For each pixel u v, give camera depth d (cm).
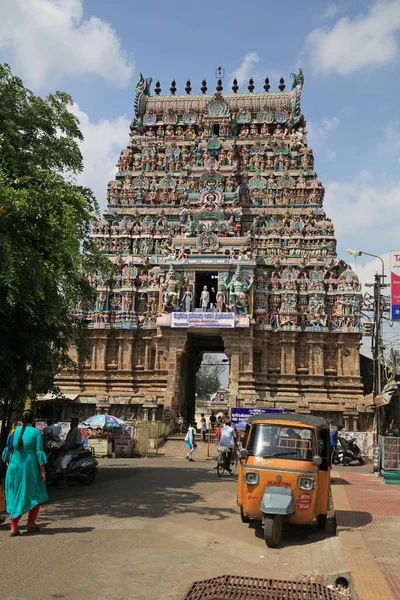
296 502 1372
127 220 5556
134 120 6316
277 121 6112
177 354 4794
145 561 1114
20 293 1655
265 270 5203
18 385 1972
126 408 4681
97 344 5075
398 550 1148
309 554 1228
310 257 5288
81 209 1928
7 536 1286
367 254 3603
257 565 1148
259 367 4950
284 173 5728
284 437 1467
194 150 5859
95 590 932
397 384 2877
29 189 1742
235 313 4816
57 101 2108
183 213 5350
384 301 3581
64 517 1524
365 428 4400
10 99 1972
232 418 3772
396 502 1834
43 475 1334
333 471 2969
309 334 4981
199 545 1270
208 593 931
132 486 2148
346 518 1507
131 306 5119
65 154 2083
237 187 5569
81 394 4903
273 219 5488
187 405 5319
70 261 1842
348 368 4931
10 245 1602
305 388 4881
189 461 3366
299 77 6244
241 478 1474
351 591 949
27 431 1335
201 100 6356
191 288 4941
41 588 928
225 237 5150
